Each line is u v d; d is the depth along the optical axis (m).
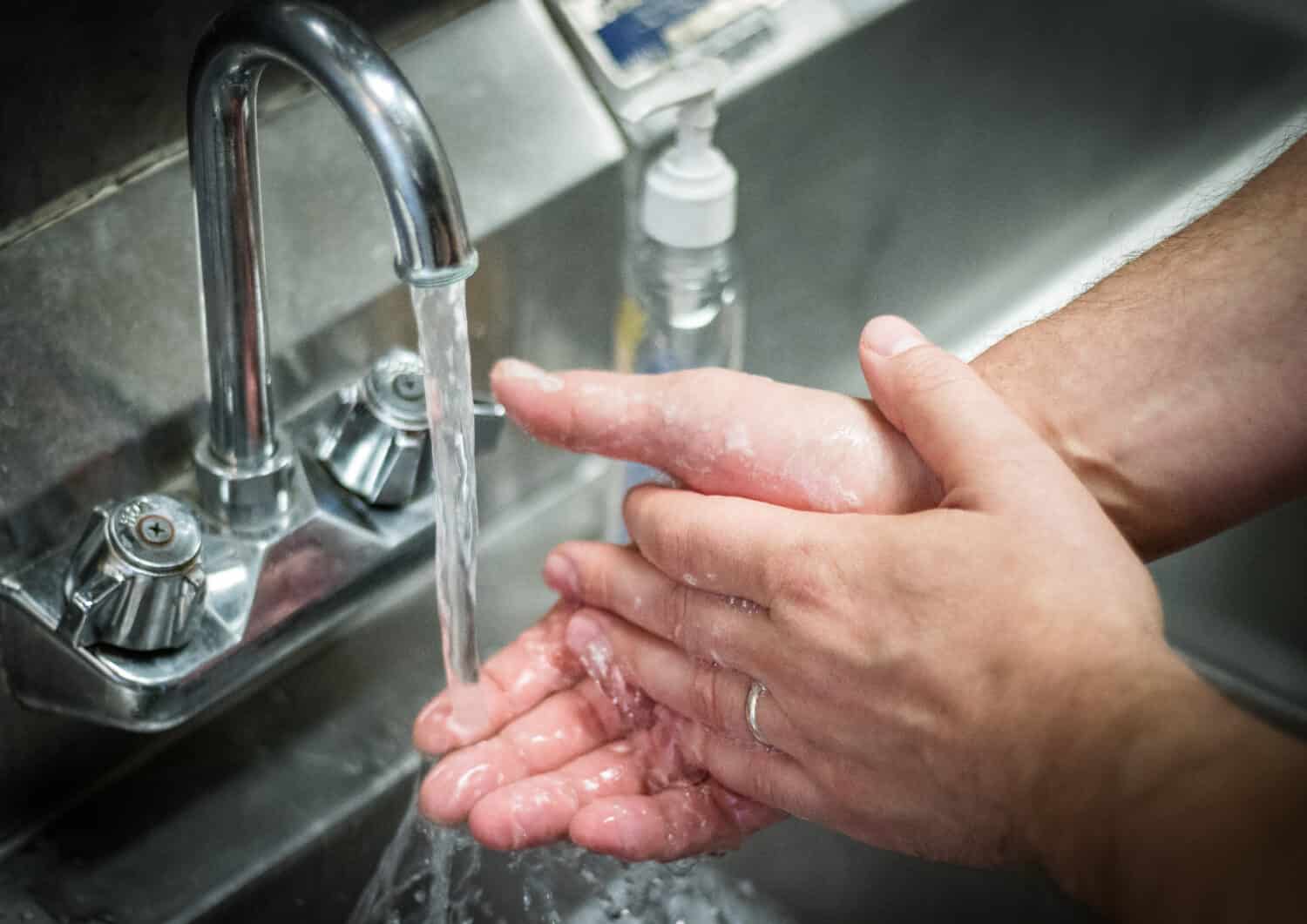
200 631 0.61
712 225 0.74
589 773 0.69
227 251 0.54
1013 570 0.54
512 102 0.75
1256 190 0.72
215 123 0.51
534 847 0.68
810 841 0.80
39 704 0.64
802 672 0.59
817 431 0.65
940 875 0.79
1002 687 0.53
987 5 0.90
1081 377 0.68
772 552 0.59
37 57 0.60
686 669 0.66
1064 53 0.96
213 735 0.73
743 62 0.80
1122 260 1.03
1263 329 0.67
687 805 0.67
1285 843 0.43
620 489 0.80
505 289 0.76
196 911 0.66
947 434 0.59
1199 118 1.05
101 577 0.57
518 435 0.82
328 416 0.67
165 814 0.70
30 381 0.62
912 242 0.96
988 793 0.54
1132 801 0.47
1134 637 0.52
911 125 0.91
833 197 0.90
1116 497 0.68
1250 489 0.68
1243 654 0.90
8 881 0.66
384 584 0.67
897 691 0.56
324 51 0.45
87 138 0.63
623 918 0.75
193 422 0.66
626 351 0.83
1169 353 0.67
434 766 0.70
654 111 0.70
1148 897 0.45
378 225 0.71
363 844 0.72
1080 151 1.01
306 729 0.73
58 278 0.63
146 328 0.64
